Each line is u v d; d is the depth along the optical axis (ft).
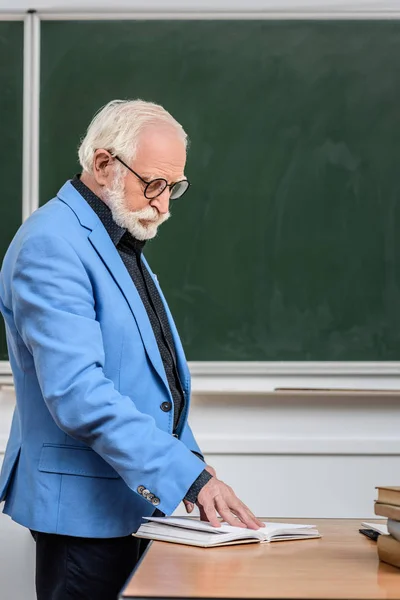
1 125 12.00
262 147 11.90
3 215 11.95
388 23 12.03
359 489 11.46
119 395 6.33
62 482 6.65
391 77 12.00
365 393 11.23
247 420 11.59
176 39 12.00
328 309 11.78
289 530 6.19
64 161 11.98
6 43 12.03
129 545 6.88
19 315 6.55
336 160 11.90
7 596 11.36
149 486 6.13
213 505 6.10
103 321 6.75
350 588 4.47
